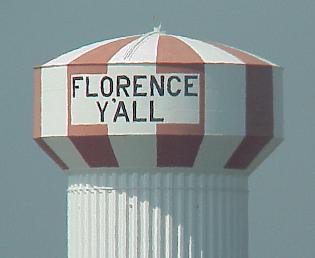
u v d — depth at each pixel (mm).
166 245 102312
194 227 102562
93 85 101938
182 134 101438
